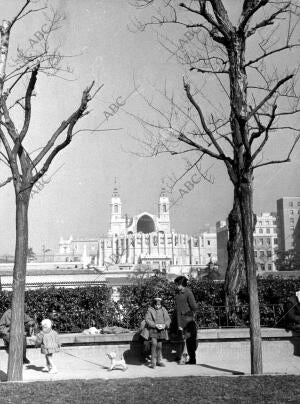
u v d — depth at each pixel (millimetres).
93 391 8383
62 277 30938
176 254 182500
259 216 133250
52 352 10672
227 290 13469
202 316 13148
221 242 132125
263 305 13219
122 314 13164
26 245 9820
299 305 12164
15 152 9961
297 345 12102
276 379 9133
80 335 11812
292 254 110812
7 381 9398
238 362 11734
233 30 11250
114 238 181500
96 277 31219
